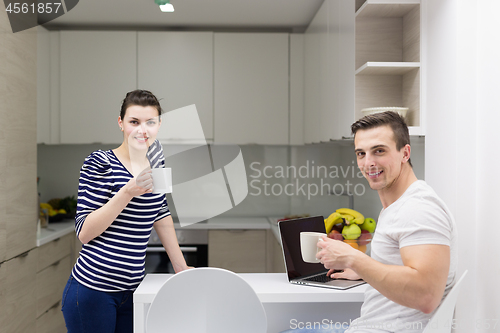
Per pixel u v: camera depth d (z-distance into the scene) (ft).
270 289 4.04
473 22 3.99
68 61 8.92
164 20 9.15
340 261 3.08
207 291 3.31
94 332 4.20
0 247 5.68
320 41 7.68
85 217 4.14
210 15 8.86
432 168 4.54
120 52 8.98
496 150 3.68
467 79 4.01
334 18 6.52
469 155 4.02
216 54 9.12
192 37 9.08
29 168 6.61
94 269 4.13
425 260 2.86
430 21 4.57
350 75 5.57
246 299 3.32
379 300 3.40
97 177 4.21
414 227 2.95
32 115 6.74
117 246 4.17
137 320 3.92
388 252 3.22
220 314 3.35
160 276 4.57
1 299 5.69
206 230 8.82
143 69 9.02
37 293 6.86
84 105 8.95
